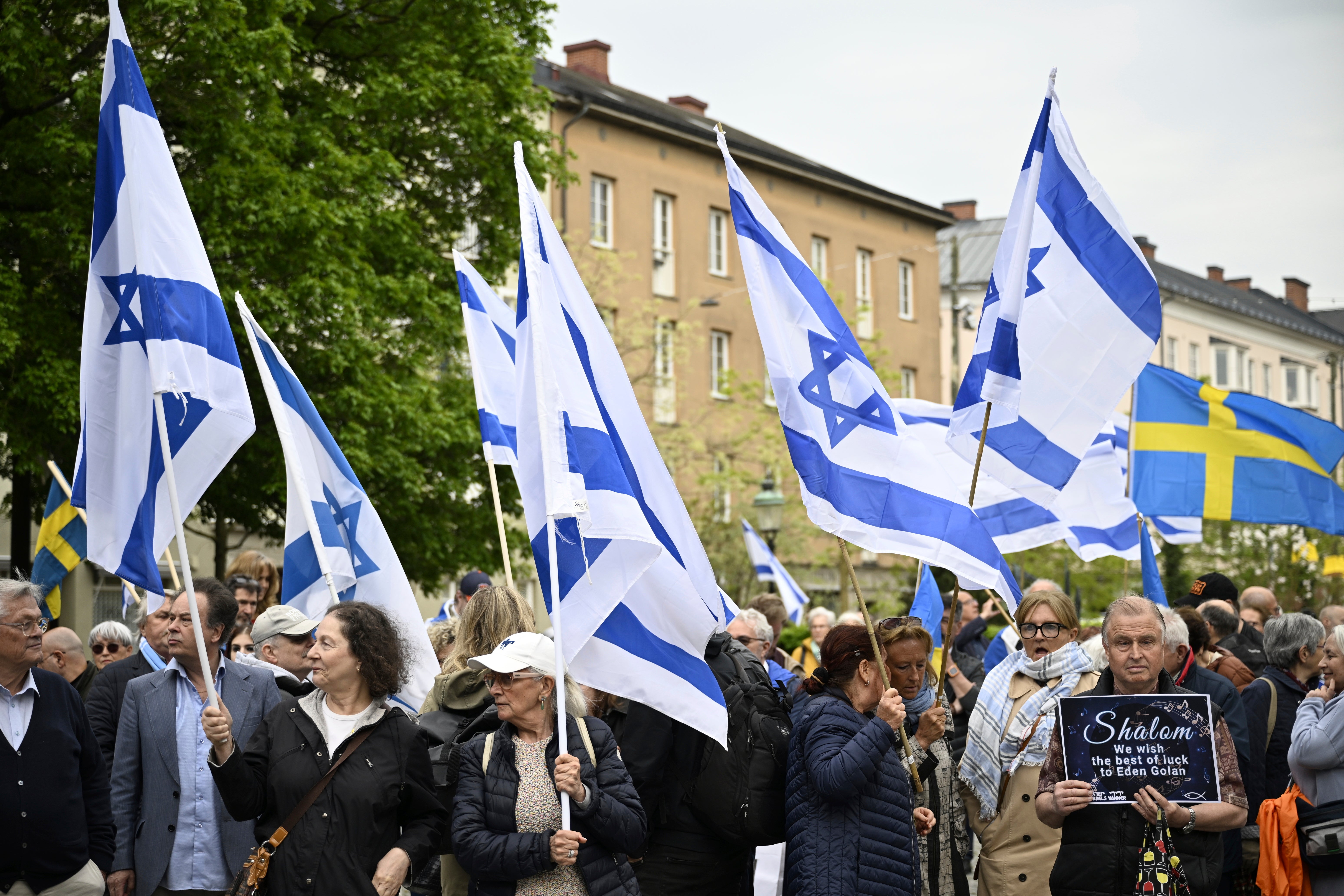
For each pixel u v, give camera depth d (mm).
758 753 5734
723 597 7770
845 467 6059
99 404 5781
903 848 5367
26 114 17094
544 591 5289
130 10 16797
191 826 5969
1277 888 6250
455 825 4984
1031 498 6367
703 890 5742
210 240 17344
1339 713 6047
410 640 7188
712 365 38281
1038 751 6375
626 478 5438
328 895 4988
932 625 9938
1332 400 50938
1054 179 6504
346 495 7500
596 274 32812
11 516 18422
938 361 45656
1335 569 23250
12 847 5297
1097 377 6441
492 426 7680
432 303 20031
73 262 16547
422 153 21766
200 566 24984
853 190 42375
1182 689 6223
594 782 5035
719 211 38719
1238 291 71500
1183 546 35812
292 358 18344
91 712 6414
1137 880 5281
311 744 5172
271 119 18141
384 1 21281
